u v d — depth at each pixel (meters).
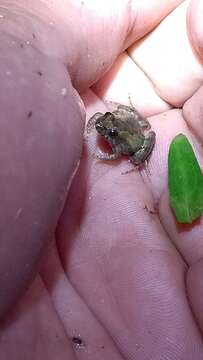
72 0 0.05
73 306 0.05
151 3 0.06
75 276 0.05
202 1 0.06
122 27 0.06
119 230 0.06
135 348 0.05
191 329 0.05
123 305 0.05
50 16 0.05
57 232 0.05
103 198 0.06
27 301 0.05
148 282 0.05
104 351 0.05
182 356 0.05
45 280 0.05
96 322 0.05
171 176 0.06
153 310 0.05
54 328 0.05
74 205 0.06
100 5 0.05
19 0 0.05
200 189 0.06
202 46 0.06
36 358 0.05
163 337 0.05
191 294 0.05
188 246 0.06
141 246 0.06
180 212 0.05
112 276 0.05
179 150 0.06
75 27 0.05
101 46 0.06
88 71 0.06
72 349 0.05
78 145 0.05
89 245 0.06
